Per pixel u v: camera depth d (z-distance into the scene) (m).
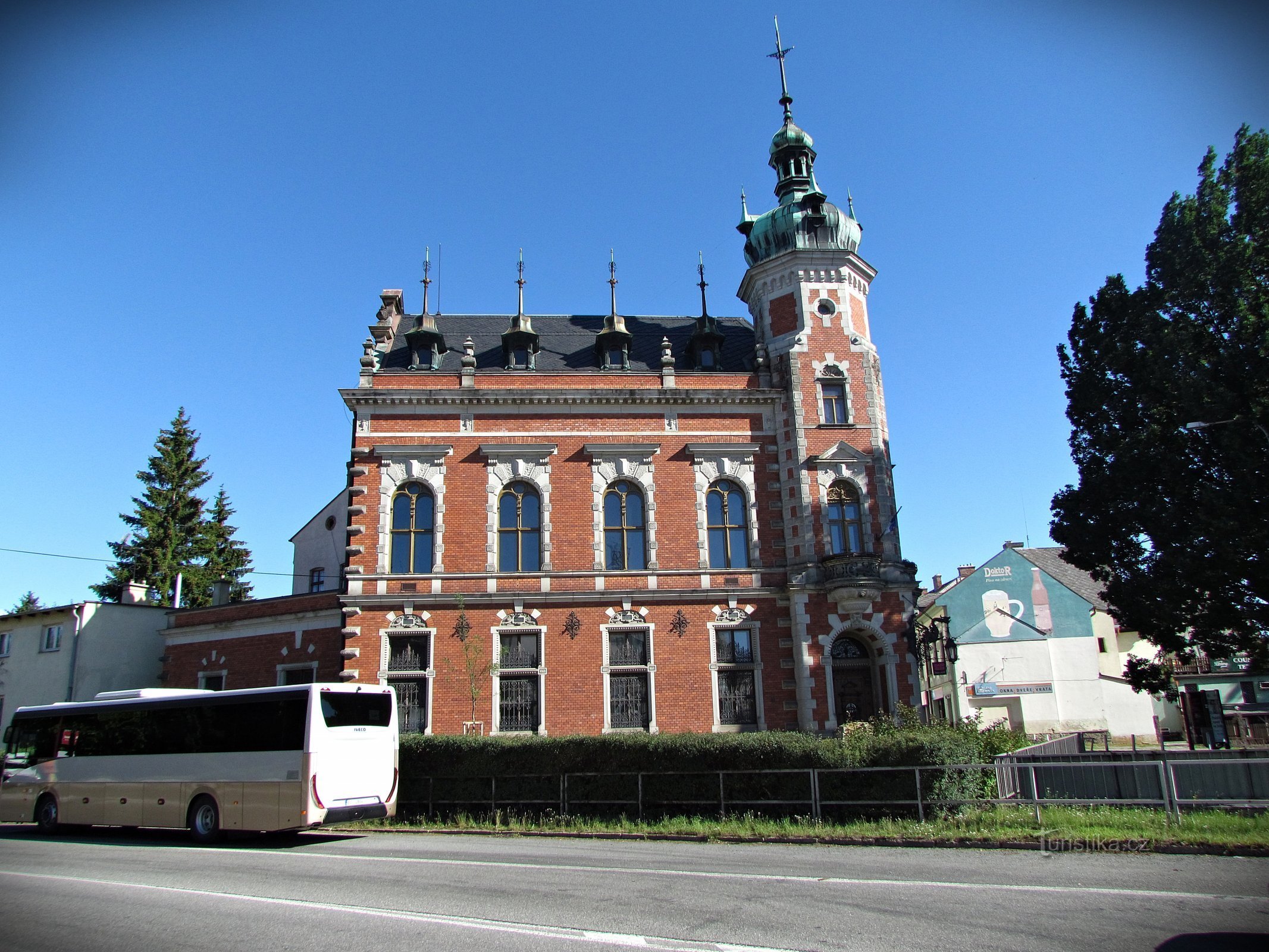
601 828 18.56
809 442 29.67
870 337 31.80
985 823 16.00
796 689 27.94
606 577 28.58
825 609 28.23
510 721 27.42
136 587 38.94
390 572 28.44
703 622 28.34
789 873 12.52
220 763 19.25
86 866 14.87
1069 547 25.66
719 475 29.86
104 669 35.66
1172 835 14.12
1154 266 24.50
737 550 29.47
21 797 22.14
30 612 36.31
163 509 53.91
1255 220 22.67
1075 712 45.81
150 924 9.96
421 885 12.17
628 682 27.91
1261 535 20.94
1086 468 25.83
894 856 14.28
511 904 10.66
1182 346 22.92
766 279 31.91
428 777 21.19
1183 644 24.05
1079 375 26.22
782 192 34.00
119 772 20.62
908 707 25.98
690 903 10.47
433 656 27.64
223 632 32.69
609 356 32.00
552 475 29.36
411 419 29.59
